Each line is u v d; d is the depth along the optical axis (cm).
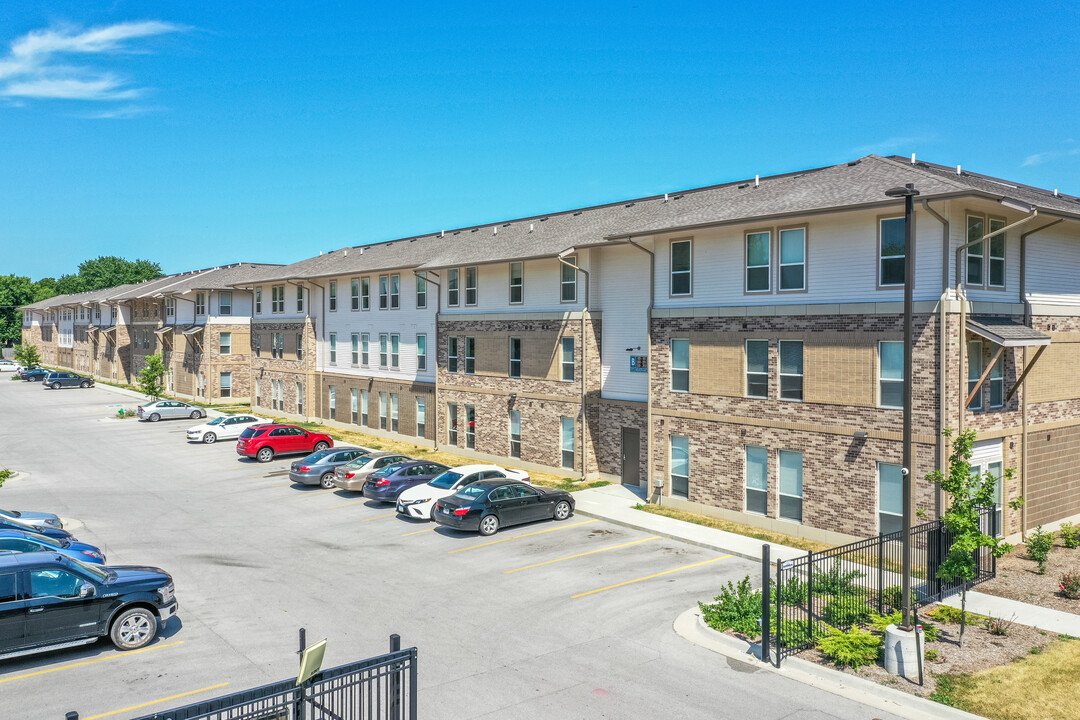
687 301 2508
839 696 1220
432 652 1391
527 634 1483
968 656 1348
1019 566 1905
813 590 1606
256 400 5666
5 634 1280
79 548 1809
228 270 6925
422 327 3959
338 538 2241
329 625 1530
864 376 2028
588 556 2034
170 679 1273
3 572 1295
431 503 2397
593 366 3011
